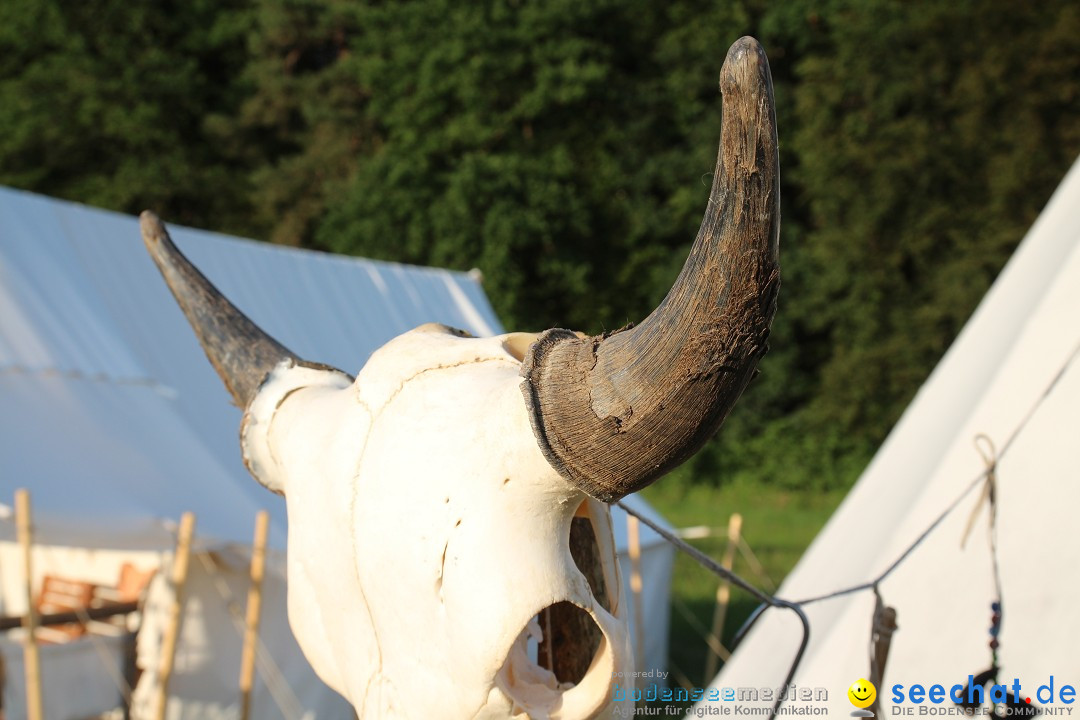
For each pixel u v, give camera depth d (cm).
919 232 2178
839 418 2300
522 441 160
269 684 716
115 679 680
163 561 701
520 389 157
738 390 136
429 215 2320
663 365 136
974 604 427
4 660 610
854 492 570
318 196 2548
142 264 841
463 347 186
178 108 2564
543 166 2292
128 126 2430
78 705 650
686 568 1605
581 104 2395
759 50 123
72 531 588
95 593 778
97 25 2494
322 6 2525
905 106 2236
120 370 718
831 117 2217
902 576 455
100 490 614
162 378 766
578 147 2383
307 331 933
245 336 218
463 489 165
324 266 1038
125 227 857
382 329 1027
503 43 2323
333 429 191
